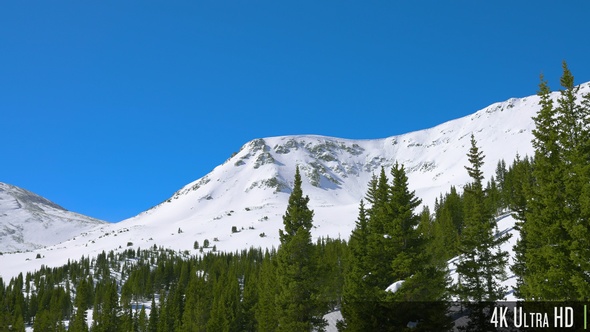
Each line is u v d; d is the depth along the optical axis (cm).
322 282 3691
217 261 15762
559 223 2238
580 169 2155
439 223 8269
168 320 9156
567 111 2467
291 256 3619
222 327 7375
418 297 2820
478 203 3797
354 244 4291
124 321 9775
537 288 2247
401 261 2914
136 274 16025
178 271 15938
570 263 2144
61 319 12438
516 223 3559
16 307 12531
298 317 3544
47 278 17812
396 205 3141
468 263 3503
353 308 2956
